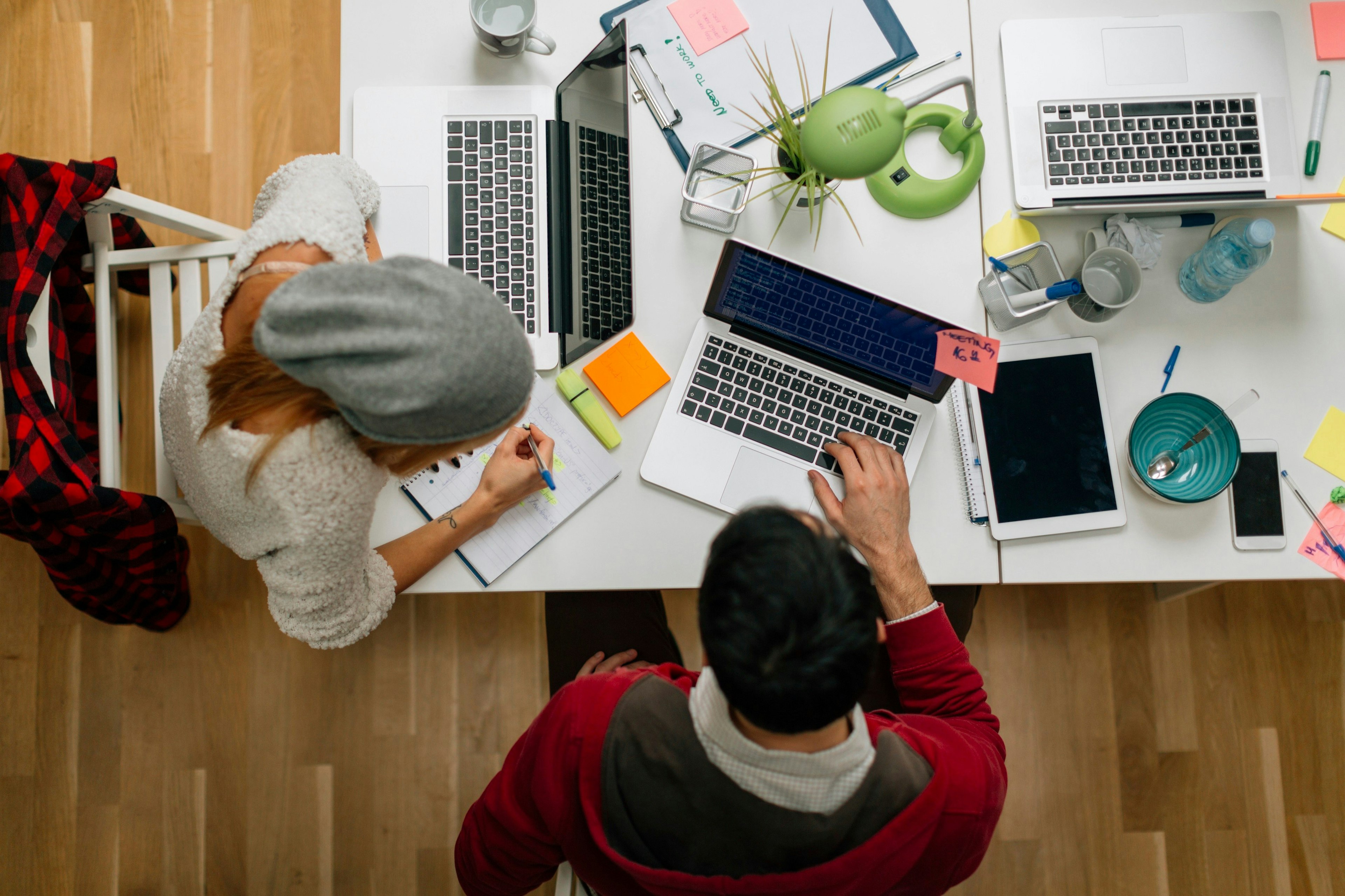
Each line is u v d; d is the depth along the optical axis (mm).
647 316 1249
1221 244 1188
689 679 972
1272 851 1814
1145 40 1251
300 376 699
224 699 1823
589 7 1283
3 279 1066
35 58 1896
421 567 1152
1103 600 1860
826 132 1000
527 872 1024
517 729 1831
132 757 1812
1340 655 1845
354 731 1824
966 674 1100
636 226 1264
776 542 656
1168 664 1850
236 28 1902
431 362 662
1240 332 1251
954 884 945
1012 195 1272
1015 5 1282
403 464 885
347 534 951
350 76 1260
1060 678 1848
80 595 1421
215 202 1893
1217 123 1235
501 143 1233
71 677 1819
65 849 1800
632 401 1227
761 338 1226
